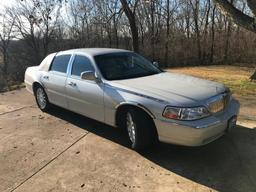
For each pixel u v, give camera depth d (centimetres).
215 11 2591
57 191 393
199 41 2573
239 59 2494
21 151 517
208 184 391
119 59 581
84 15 2627
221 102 459
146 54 2625
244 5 2242
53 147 526
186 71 1720
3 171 452
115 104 496
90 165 454
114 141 538
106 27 2441
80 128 612
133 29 1809
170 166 441
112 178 416
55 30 2733
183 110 420
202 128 416
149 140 469
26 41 2823
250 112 682
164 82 503
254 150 479
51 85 666
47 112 736
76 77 592
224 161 448
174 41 2639
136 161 460
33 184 412
